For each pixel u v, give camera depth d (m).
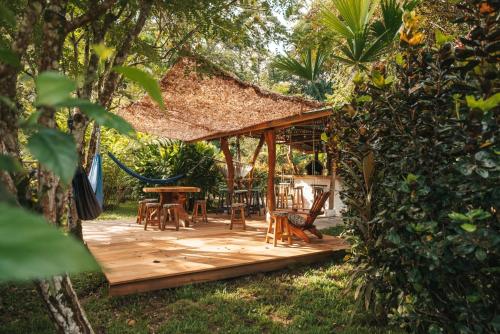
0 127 1.29
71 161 0.38
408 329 2.71
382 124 2.72
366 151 2.80
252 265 4.36
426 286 2.47
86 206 3.75
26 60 3.47
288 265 4.64
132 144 10.51
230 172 9.41
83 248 0.22
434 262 2.18
